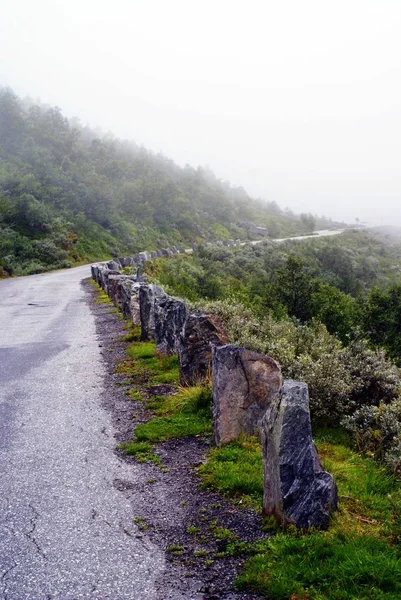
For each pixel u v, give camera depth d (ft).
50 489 20.15
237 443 23.29
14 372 39.52
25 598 13.53
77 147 359.66
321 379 26.76
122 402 31.17
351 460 22.17
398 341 77.82
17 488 20.30
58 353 45.83
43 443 25.08
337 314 85.56
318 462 16.80
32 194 222.69
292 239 308.19
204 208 388.57
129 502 18.97
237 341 33.06
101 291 100.07
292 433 16.43
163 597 13.52
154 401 30.81
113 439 25.43
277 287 102.89
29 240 178.81
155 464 22.34
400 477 20.62
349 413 27.35
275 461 16.67
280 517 16.29
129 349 45.01
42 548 15.99
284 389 16.97
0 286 115.44
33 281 126.41
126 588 13.93
